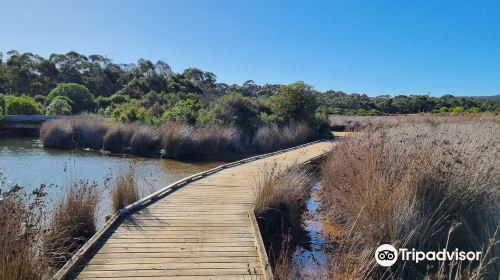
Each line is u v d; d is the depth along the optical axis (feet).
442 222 17.11
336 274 15.67
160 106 75.00
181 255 15.43
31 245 12.92
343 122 87.20
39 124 75.20
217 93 129.08
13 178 36.06
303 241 21.15
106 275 13.52
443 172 18.45
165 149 53.21
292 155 44.37
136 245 16.35
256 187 27.45
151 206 22.39
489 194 18.20
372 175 20.51
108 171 41.32
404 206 16.60
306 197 28.91
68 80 178.81
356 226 18.43
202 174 32.12
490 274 13.96
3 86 161.27
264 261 14.64
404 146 24.77
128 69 209.15
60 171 40.50
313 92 72.23
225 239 17.29
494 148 23.29
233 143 57.16
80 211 19.92
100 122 64.03
